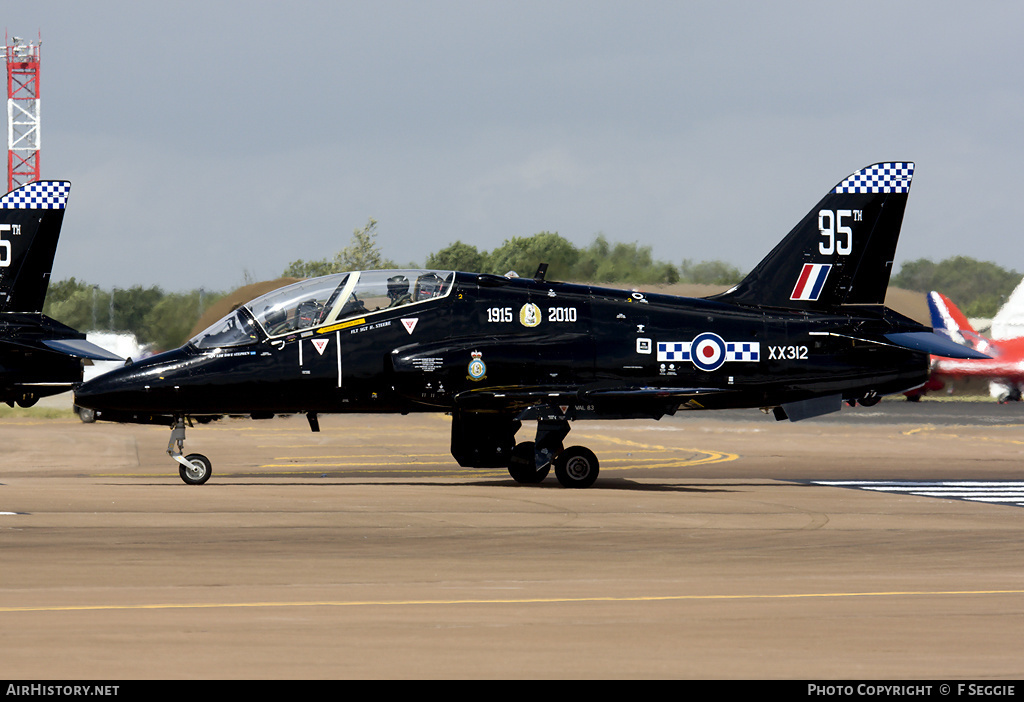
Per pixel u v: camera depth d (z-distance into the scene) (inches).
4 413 6348.4
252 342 2662.4
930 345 2819.9
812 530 1940.2
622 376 2780.5
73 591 1305.4
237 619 1151.6
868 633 1120.8
